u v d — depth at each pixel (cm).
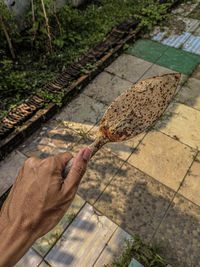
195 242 76
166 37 157
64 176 25
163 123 109
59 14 156
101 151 100
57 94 115
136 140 103
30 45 143
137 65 139
